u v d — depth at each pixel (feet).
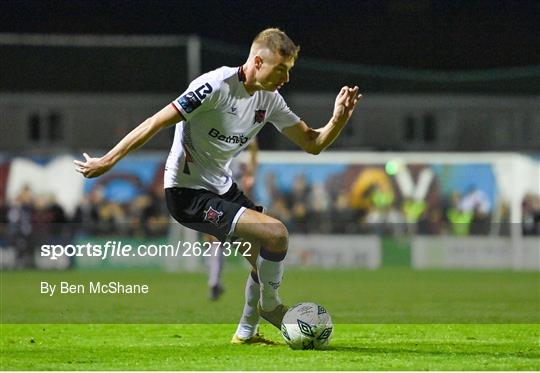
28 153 224.33
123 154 63.26
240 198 71.61
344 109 69.72
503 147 292.61
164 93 283.18
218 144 68.44
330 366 60.70
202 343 76.69
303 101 288.71
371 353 67.97
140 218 216.54
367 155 230.68
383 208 230.27
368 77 293.84
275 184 227.40
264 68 66.08
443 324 95.61
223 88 66.39
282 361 63.26
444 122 293.43
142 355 68.59
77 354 69.72
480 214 230.48
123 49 286.05
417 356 66.49
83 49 284.82
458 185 231.30
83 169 62.64
